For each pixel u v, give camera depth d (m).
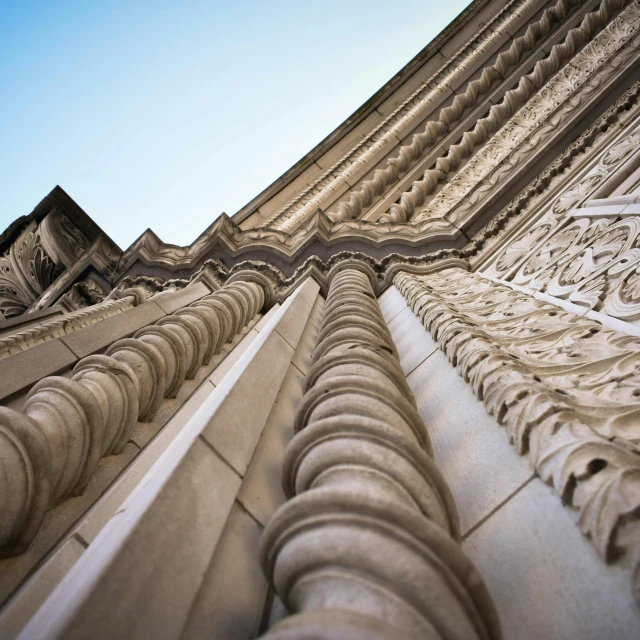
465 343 1.80
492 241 4.38
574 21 7.12
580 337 1.71
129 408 1.88
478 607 0.75
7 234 7.39
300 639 0.59
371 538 0.75
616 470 0.92
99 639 0.70
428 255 4.57
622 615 0.76
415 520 0.77
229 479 1.19
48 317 4.44
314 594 0.73
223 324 3.22
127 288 5.18
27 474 1.31
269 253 5.18
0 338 3.23
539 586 0.90
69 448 1.53
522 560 0.97
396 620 0.66
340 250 5.00
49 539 1.41
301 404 1.36
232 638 0.90
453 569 0.75
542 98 6.16
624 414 1.14
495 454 1.26
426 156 6.91
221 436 1.29
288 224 6.75
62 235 7.17
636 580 0.76
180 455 1.13
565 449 1.03
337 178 7.23
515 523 1.05
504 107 6.50
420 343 2.44
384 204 6.51
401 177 6.84
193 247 5.47
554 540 0.95
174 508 0.98
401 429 1.20
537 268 3.00
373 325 2.24
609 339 1.58
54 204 7.25
